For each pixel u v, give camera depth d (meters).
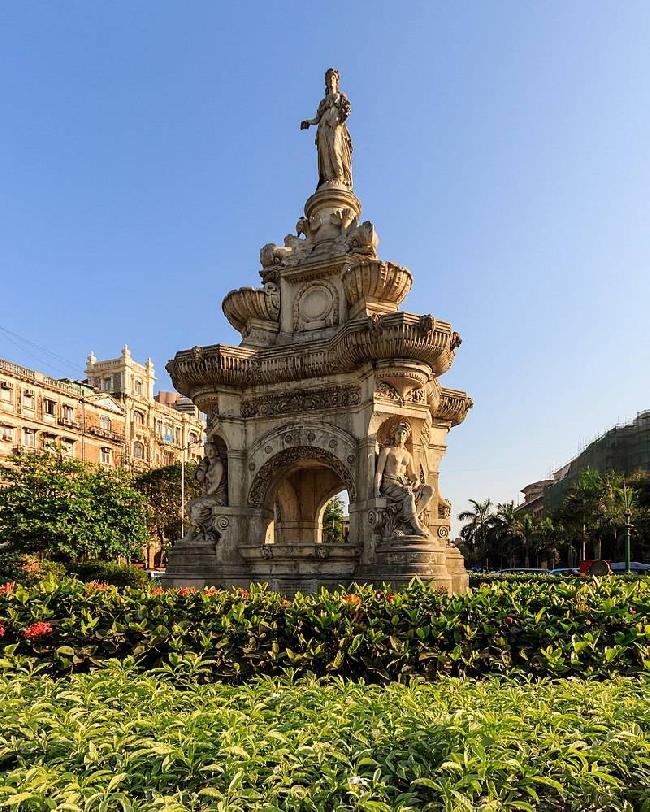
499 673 5.87
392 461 10.62
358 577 10.27
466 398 15.01
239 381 12.01
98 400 59.03
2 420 47.16
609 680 5.33
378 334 10.30
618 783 3.12
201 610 6.45
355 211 14.10
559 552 69.69
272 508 12.04
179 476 54.00
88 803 2.85
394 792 3.03
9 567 19.03
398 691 4.61
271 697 4.45
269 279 13.27
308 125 14.84
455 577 12.94
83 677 5.14
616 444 64.88
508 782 3.10
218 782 3.08
